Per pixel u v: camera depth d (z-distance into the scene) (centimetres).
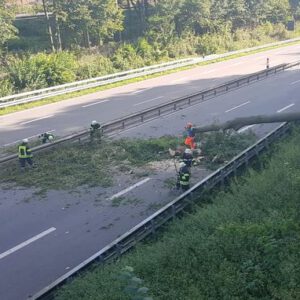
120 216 1434
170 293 852
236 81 3269
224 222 1136
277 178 1411
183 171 1555
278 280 856
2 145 2202
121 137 2220
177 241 1071
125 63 4188
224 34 5756
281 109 2602
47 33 4666
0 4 4038
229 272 896
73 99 3209
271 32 6500
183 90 3312
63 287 942
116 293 874
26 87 3416
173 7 5066
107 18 4553
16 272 1152
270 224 1010
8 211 1507
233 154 1888
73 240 1302
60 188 1667
